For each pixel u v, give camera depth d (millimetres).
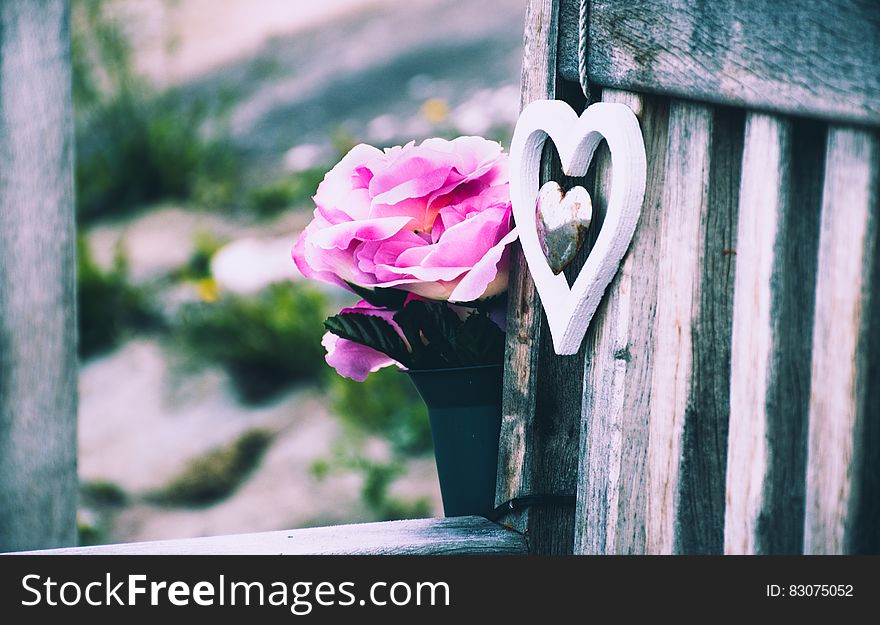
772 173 1407
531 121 1484
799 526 1411
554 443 1512
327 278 1543
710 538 1442
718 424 1439
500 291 1524
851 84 1374
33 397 1850
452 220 1503
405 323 1522
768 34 1400
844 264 1384
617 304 1454
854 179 1381
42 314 1850
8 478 1845
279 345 3443
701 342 1438
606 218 1444
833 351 1387
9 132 1830
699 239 1436
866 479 1381
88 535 2812
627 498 1458
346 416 3201
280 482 2990
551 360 1511
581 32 1473
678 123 1441
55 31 1845
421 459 3018
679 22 1432
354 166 1541
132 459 3148
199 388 3443
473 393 1537
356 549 1483
